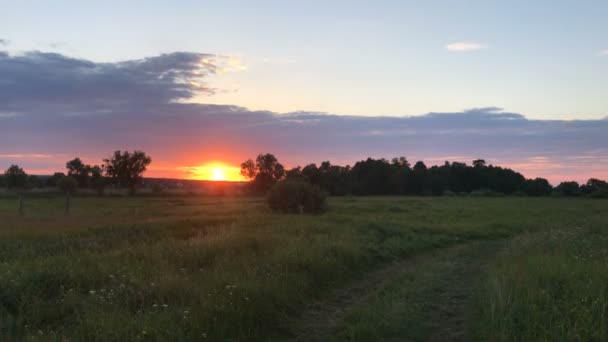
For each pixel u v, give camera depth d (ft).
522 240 54.19
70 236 51.16
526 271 29.25
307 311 26.68
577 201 197.98
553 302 22.13
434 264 43.04
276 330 22.98
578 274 26.89
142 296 23.81
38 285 25.49
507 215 107.14
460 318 24.98
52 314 21.84
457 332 22.58
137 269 29.43
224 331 20.74
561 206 148.46
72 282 26.35
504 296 23.59
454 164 393.29
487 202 180.04
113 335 18.80
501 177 378.53
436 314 25.82
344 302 29.30
